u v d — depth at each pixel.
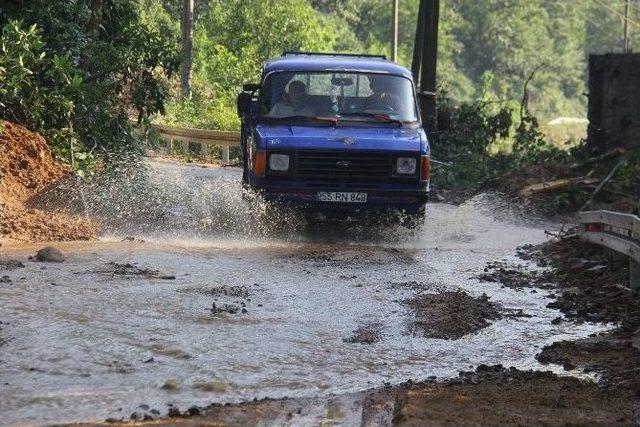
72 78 22.34
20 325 11.77
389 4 127.12
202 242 18.56
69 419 8.78
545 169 27.80
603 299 14.26
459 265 17.27
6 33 22.36
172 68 25.39
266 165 19.11
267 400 9.55
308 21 70.69
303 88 20.53
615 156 27.42
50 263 15.53
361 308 13.52
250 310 13.12
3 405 9.12
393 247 19.12
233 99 61.00
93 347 11.06
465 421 8.55
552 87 147.62
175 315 12.62
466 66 143.25
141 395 9.57
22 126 21.31
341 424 8.82
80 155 21.42
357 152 19.12
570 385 9.98
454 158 35.00
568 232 19.47
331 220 20.58
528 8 147.12
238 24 69.31
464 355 11.47
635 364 10.96
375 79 20.73
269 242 19.08
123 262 15.95
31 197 19.86
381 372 10.70
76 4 24.48
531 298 14.67
